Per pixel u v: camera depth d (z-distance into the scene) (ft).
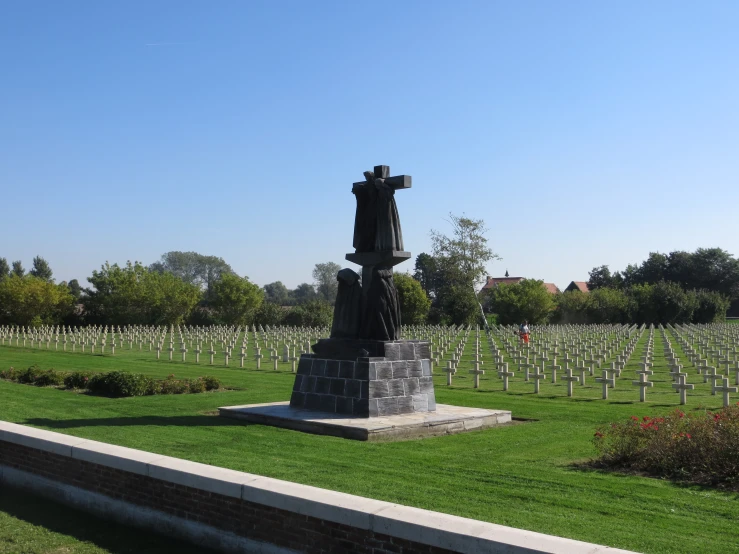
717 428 31.89
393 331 48.21
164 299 204.13
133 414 50.57
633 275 373.61
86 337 141.28
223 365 98.37
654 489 28.94
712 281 347.97
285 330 180.04
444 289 230.27
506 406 56.65
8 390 64.54
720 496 27.84
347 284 49.60
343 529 18.92
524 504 26.48
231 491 21.71
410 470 32.37
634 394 66.95
